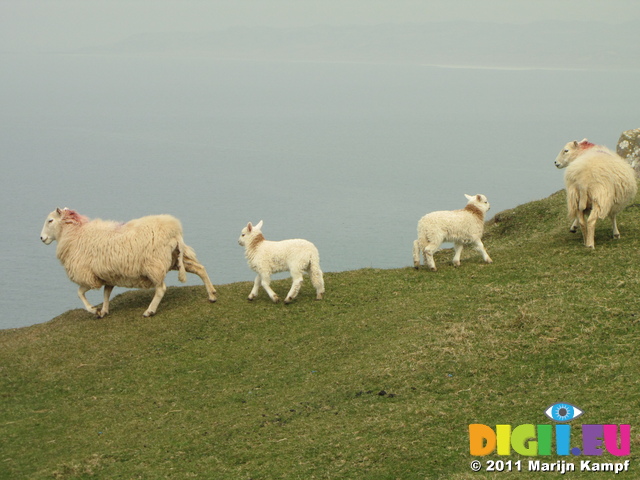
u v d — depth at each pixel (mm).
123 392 12945
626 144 26359
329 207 163375
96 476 10203
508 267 17078
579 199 17094
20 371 13945
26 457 10938
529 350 12375
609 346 12117
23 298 76188
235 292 17531
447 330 13641
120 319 16203
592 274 15539
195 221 145875
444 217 17281
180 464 10328
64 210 16422
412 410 10984
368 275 18062
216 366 13680
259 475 9789
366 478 9430
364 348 13625
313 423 11109
